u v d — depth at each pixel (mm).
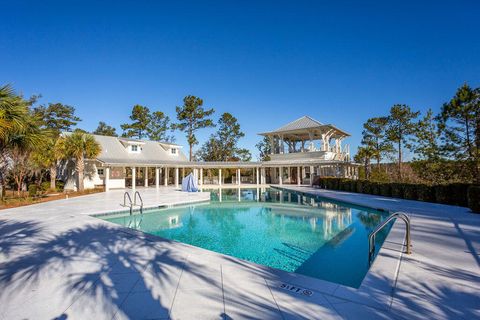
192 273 5031
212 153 52969
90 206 14945
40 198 18781
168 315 3598
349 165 34438
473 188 11562
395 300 3906
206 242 9594
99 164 29000
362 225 11711
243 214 15016
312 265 7242
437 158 21141
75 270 5254
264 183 34656
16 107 13922
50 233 8391
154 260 5777
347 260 7570
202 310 3707
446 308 3672
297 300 3947
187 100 47656
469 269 5102
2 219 10906
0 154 15562
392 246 6629
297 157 33406
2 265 5555
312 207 17016
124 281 4711
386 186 18812
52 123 42406
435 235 7699
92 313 3680
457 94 19609
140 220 13398
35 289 4426
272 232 10914
